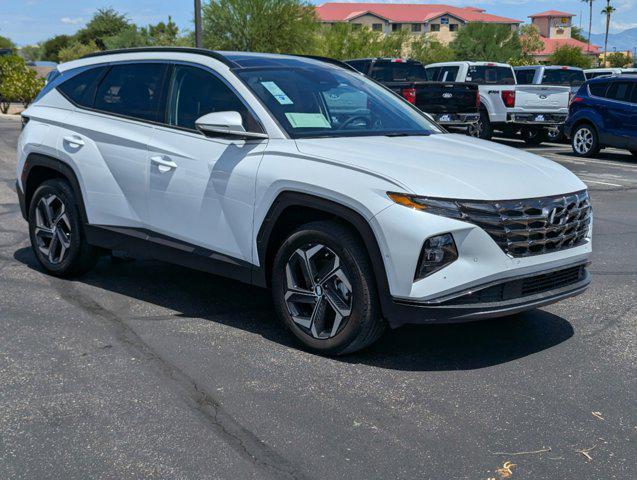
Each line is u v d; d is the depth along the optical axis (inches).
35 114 235.6
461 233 154.6
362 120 199.6
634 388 158.7
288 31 1106.7
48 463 124.8
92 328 189.2
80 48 2765.7
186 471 122.8
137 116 209.2
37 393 150.7
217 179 185.5
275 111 184.9
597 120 629.0
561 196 168.7
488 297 159.5
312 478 121.3
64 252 227.8
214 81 196.2
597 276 252.4
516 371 166.9
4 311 200.5
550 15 4889.3
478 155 180.7
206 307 208.4
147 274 241.4
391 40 1544.0
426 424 140.6
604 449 132.6
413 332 191.5
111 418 140.7
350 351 168.6
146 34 2166.6
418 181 157.9
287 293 175.6
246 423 139.8
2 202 368.5
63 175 229.0
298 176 169.2
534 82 832.3
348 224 166.1
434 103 629.3
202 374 161.6
